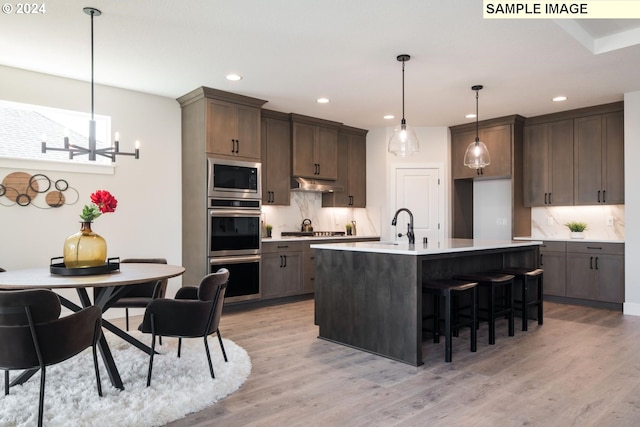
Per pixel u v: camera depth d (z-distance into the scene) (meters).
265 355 3.42
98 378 2.47
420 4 2.91
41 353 2.09
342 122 6.40
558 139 5.79
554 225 6.07
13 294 2.03
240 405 2.50
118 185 4.68
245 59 3.90
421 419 2.33
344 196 6.59
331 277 3.82
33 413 2.26
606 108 5.37
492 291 3.75
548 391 2.70
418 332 3.18
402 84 4.55
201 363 3.08
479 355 3.42
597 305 5.29
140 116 4.86
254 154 5.20
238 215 5.00
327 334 3.84
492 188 6.65
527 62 3.96
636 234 4.89
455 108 5.60
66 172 4.35
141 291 3.67
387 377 2.95
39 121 4.27
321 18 3.11
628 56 3.81
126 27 3.24
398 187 6.66
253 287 5.17
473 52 3.73
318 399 2.58
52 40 3.46
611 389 2.73
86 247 2.94
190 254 5.01
